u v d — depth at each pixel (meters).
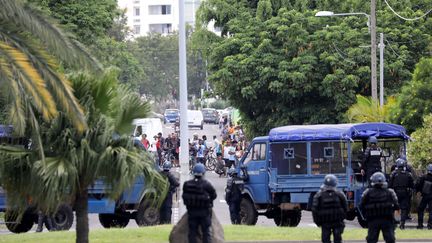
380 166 57.66
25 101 35.03
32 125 35.84
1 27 35.50
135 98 38.59
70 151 36.81
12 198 37.88
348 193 57.75
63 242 45.62
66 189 36.81
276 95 108.69
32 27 35.66
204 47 116.62
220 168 111.62
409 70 108.75
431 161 64.94
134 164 37.09
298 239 47.75
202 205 39.19
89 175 37.31
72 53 36.44
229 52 110.12
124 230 49.91
